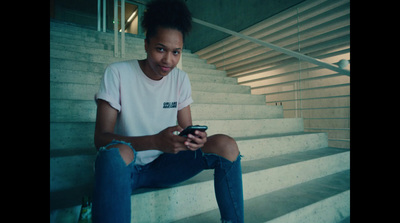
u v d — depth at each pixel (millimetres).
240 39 4055
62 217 852
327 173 1899
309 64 3539
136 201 967
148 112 950
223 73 4129
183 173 911
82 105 1534
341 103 3270
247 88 3545
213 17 4734
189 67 3688
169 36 771
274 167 1525
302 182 1694
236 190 856
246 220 1076
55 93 1647
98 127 816
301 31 3051
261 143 1885
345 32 2678
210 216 1142
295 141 2137
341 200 1464
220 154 843
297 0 2979
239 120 2162
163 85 976
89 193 1022
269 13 3434
